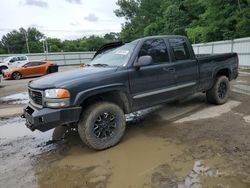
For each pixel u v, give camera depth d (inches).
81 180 128.2
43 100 149.6
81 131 155.6
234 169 127.3
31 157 160.6
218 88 240.5
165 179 122.9
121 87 165.3
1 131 218.7
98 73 160.7
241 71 553.0
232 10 813.9
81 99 148.9
